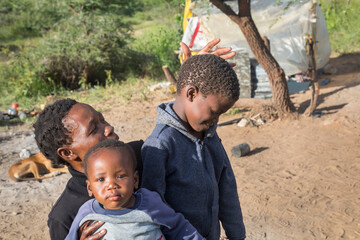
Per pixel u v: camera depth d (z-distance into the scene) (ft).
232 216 7.20
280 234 15.12
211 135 6.26
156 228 5.41
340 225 15.28
